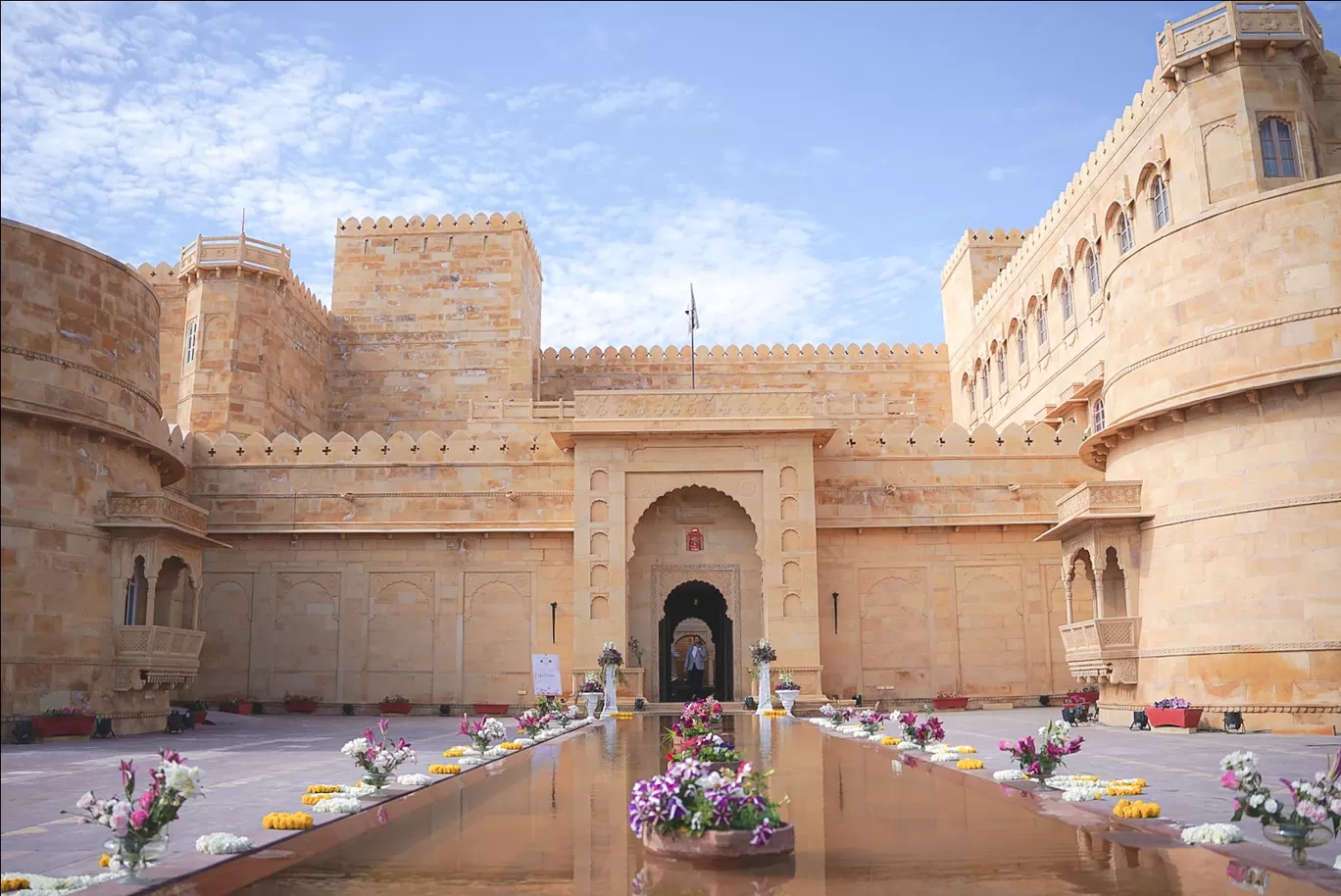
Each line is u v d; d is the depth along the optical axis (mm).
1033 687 34062
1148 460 24391
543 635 34281
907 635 34375
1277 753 16703
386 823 10727
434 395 49719
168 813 8555
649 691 34344
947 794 12391
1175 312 23453
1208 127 29844
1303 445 21391
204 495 34625
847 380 52656
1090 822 10312
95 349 24141
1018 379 44531
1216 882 7770
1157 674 23547
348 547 34906
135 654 24422
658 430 33344
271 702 34000
